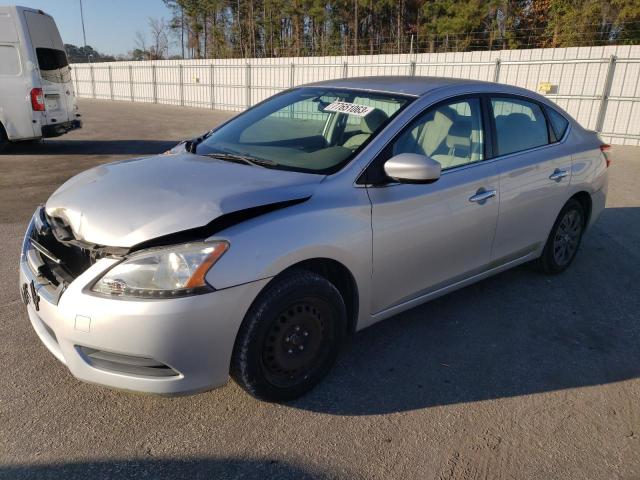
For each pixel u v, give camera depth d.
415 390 2.94
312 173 2.91
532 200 3.95
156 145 12.88
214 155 3.30
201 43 57.06
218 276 2.32
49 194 7.42
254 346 2.51
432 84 3.60
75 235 2.56
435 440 2.56
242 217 2.51
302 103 3.69
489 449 2.52
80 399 2.77
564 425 2.71
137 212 2.49
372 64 19.52
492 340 3.51
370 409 2.77
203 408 2.73
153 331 2.25
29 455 2.37
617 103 14.39
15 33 9.91
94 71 33.25
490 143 3.68
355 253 2.81
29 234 2.97
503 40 32.97
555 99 15.43
